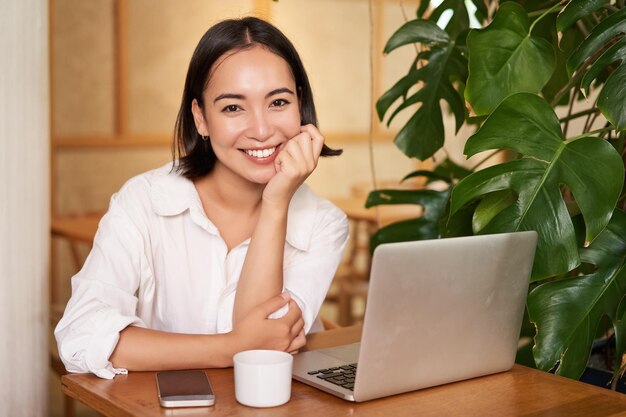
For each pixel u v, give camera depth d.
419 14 2.40
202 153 1.75
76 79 5.04
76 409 3.51
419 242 1.25
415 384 1.34
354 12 6.02
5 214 1.79
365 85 6.13
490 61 1.63
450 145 5.41
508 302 1.43
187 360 1.44
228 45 1.59
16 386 1.83
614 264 1.63
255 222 1.77
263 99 1.58
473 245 1.33
